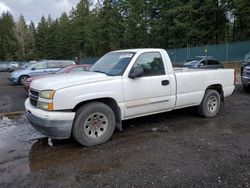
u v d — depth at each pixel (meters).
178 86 6.02
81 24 61.00
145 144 4.95
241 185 3.42
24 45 78.38
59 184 3.54
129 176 3.71
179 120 6.64
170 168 3.92
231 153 4.45
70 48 70.19
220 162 4.10
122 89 5.16
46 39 75.38
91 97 4.79
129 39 44.25
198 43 34.94
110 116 5.07
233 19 35.22
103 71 5.57
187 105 6.39
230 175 3.69
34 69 17.27
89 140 4.86
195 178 3.61
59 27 75.75
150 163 4.11
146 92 5.48
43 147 4.96
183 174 3.73
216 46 28.56
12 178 3.73
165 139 5.22
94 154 4.54
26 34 79.06
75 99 4.63
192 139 5.19
